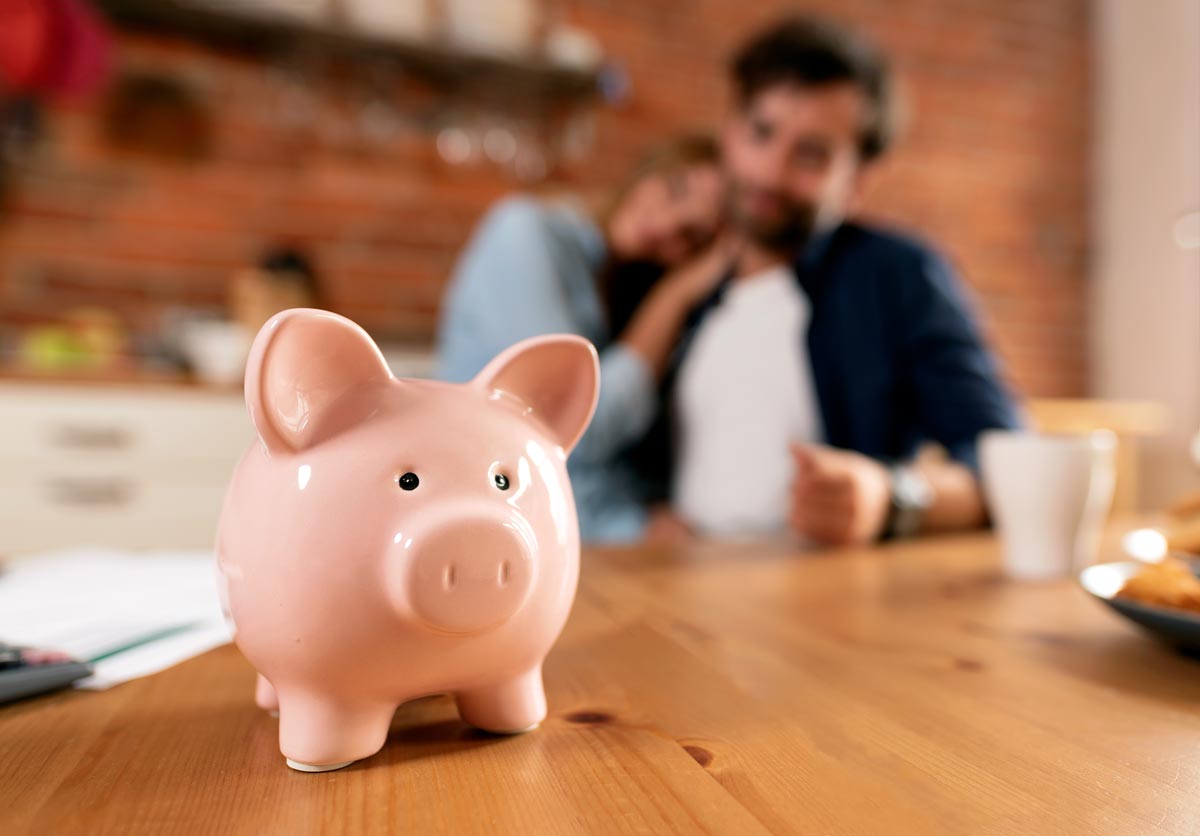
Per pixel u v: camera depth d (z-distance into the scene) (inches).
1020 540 26.3
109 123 80.7
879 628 19.7
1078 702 14.5
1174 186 111.2
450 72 89.7
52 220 79.1
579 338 13.6
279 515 11.6
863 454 56.7
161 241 82.7
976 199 115.9
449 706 14.5
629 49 99.7
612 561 29.0
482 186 94.1
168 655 17.0
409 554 11.2
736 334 59.7
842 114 56.9
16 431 62.5
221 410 68.0
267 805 10.5
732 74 62.9
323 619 11.4
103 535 64.7
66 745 12.6
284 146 86.8
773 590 24.0
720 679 15.7
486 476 12.1
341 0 79.2
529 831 9.7
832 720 13.6
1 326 77.4
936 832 9.7
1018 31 118.3
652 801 10.6
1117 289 118.5
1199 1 108.4
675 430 61.4
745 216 60.5
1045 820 10.0
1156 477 112.0
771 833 9.7
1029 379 118.4
